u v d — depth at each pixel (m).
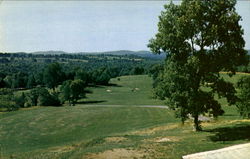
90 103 117.88
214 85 31.91
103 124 60.41
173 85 31.19
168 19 30.97
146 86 159.12
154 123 56.06
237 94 34.03
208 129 35.72
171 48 31.11
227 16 29.08
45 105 116.31
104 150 25.31
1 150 43.50
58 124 62.25
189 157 22.75
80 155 24.27
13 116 73.81
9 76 158.62
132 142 31.41
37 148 43.50
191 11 29.02
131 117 66.50
